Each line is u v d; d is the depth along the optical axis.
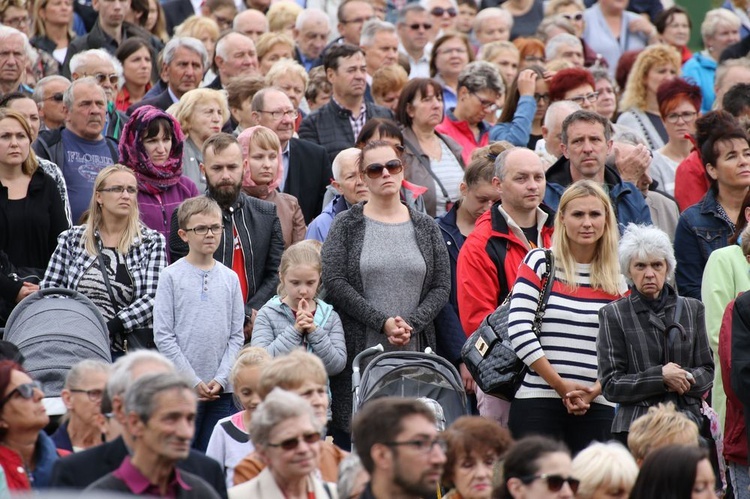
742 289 28.08
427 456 17.95
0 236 29.33
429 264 28.42
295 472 18.42
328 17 50.12
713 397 28.00
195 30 42.66
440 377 25.84
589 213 25.41
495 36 48.09
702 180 33.22
